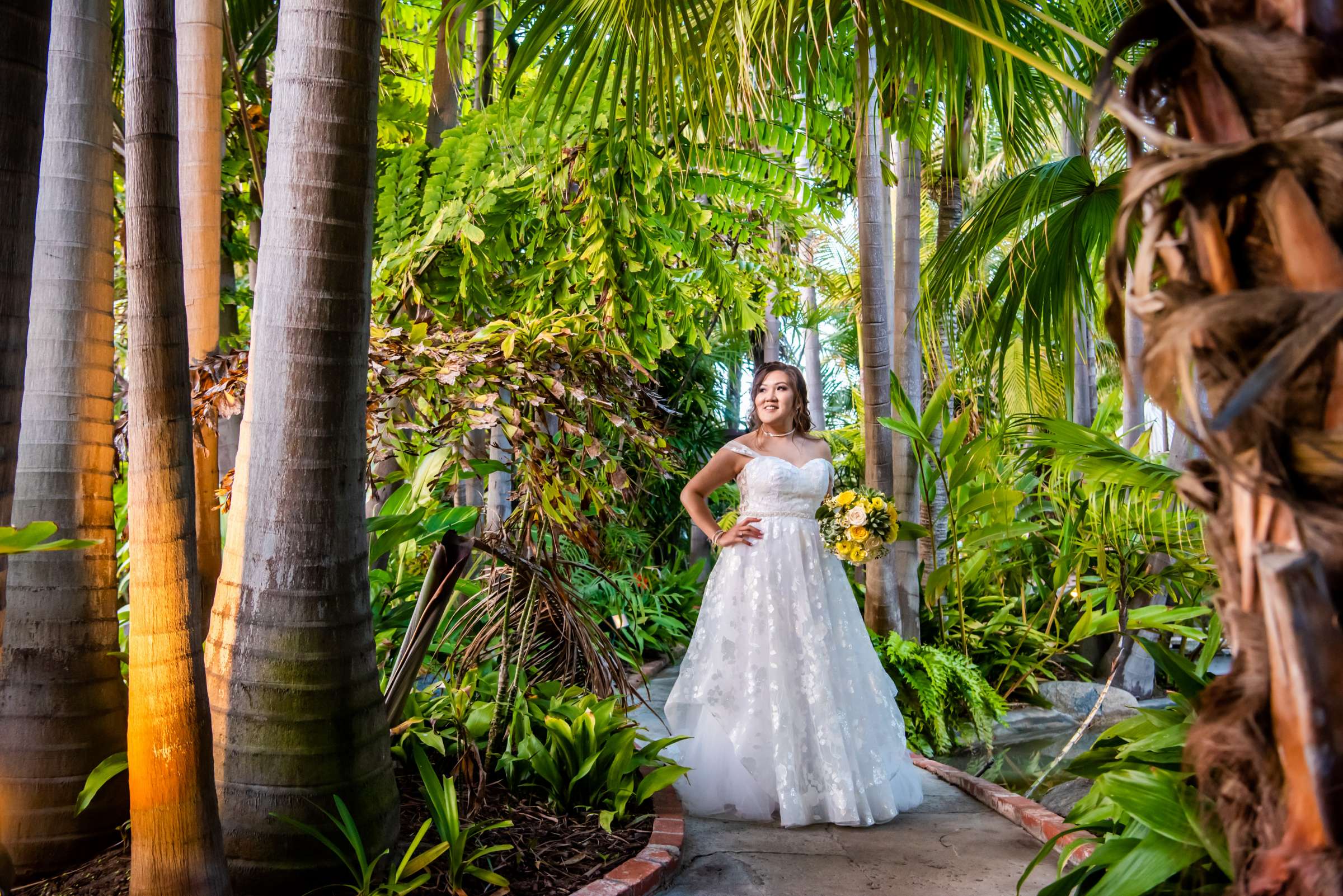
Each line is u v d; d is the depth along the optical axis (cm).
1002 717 470
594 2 296
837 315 1179
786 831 314
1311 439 61
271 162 221
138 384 177
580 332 318
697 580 841
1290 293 59
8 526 139
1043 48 342
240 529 228
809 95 333
